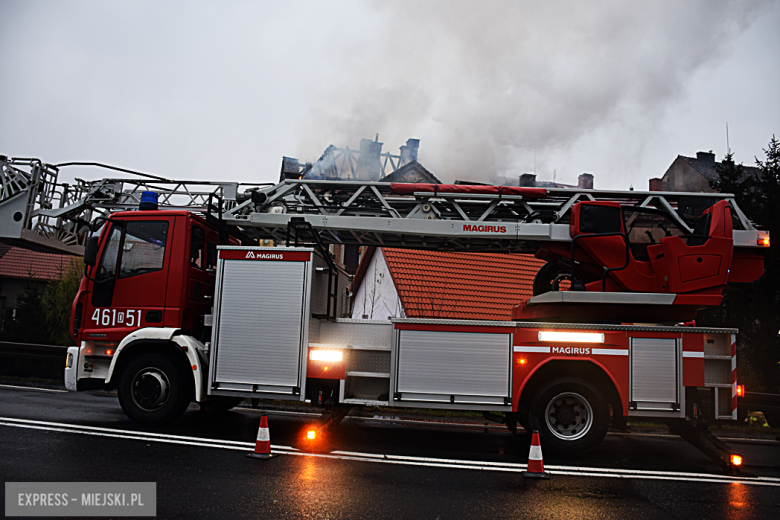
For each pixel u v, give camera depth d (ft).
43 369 39.09
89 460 16.84
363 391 21.44
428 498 14.88
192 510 13.01
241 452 18.93
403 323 21.30
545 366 21.25
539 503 14.92
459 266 52.65
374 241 27.96
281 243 28.45
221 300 22.04
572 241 24.00
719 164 44.39
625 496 16.07
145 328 22.59
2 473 15.14
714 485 17.93
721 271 22.71
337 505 13.87
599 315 23.45
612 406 21.27
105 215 25.84
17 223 26.78
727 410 21.30
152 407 22.17
